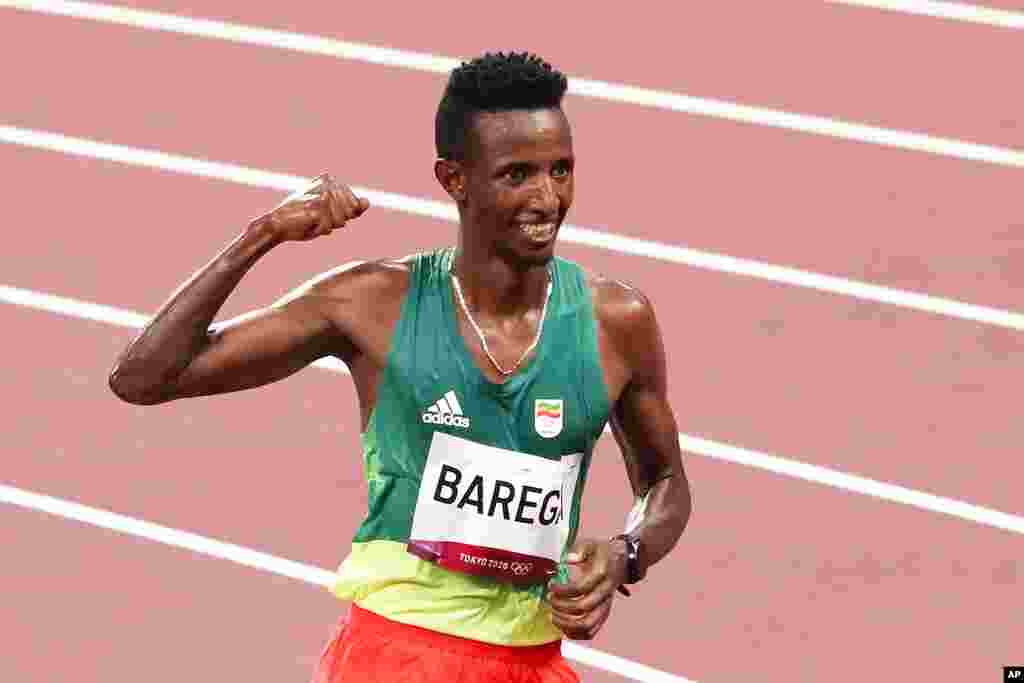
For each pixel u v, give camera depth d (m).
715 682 25.97
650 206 36.66
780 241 35.56
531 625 16.53
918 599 27.39
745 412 31.28
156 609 28.09
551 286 16.45
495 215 15.59
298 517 29.94
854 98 39.06
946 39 40.47
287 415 32.47
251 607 28.05
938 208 36.25
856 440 30.58
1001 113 38.44
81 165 39.97
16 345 34.78
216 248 37.25
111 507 30.45
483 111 15.50
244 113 40.91
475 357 16.19
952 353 32.59
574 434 16.44
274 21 43.41
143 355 15.85
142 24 43.94
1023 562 28.06
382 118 40.38
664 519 17.38
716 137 38.50
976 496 29.34
